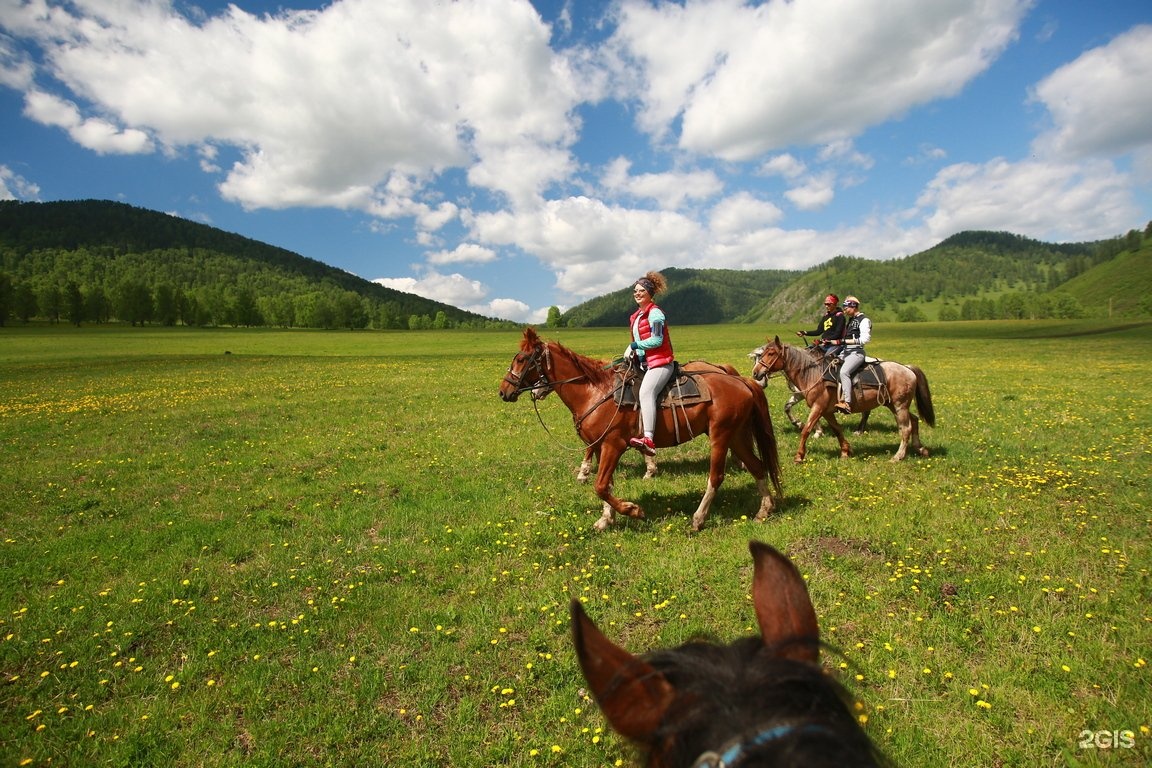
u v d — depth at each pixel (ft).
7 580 23.13
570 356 27.40
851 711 4.89
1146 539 22.77
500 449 43.47
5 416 61.82
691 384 25.94
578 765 13.03
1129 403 55.52
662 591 20.33
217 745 14.14
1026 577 19.69
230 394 79.30
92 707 15.48
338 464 40.65
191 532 27.94
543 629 18.40
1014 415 50.78
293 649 18.11
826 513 26.63
